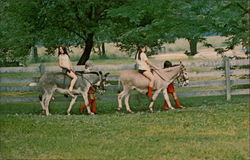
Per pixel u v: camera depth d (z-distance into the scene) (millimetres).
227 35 24875
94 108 20766
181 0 24094
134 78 20344
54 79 20078
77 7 28328
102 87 20578
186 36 24469
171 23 24188
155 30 24875
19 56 27359
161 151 13625
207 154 13234
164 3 24094
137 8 24719
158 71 20500
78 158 12992
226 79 22609
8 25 27141
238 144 14312
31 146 14375
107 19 29484
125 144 14523
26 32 27781
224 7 23641
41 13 27688
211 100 23484
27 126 17328
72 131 16484
